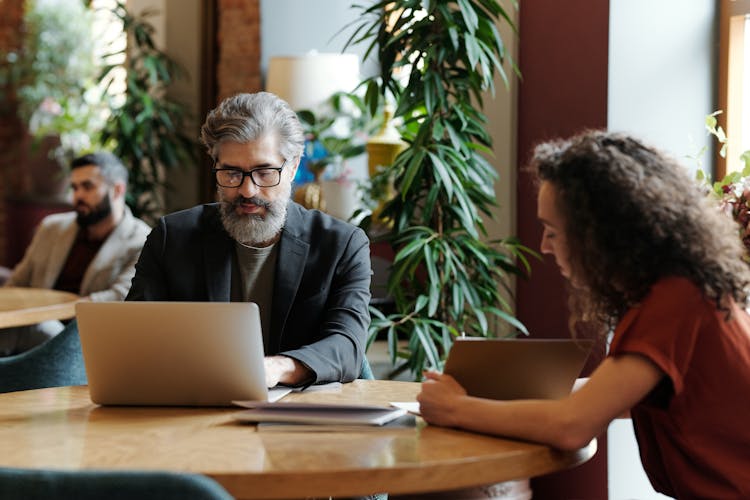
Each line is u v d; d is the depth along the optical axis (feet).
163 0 20.97
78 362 11.32
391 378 12.91
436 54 12.35
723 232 6.38
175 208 20.88
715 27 12.31
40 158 28.58
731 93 12.16
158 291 9.00
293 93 18.24
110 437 6.38
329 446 6.10
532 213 13.32
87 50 28.84
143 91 20.24
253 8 20.06
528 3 13.29
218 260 8.98
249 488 5.48
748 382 6.23
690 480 6.39
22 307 12.82
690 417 6.32
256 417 6.72
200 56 20.83
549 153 6.73
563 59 12.71
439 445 6.15
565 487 12.75
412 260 12.25
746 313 6.64
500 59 12.32
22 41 29.27
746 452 6.31
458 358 6.73
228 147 8.48
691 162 12.21
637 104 12.09
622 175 6.28
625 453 12.17
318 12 20.10
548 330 13.08
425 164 12.53
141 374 7.22
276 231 8.79
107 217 15.79
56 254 16.08
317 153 18.10
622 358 6.19
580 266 6.42
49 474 4.63
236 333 7.06
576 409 6.15
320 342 8.31
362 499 8.34
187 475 4.63
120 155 20.15
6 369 11.05
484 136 12.61
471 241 12.46
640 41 12.07
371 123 17.72
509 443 6.23
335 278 9.07
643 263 6.26
